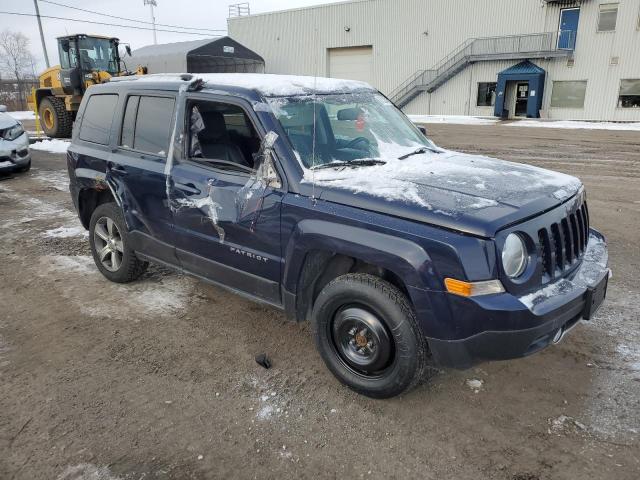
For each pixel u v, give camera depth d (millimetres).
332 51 36781
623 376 3301
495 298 2590
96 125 4785
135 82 4484
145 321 4184
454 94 32375
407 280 2717
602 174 10289
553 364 3461
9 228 6770
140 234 4359
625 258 5410
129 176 4281
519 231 2705
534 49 28750
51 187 9250
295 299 3301
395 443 2762
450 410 3025
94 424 2930
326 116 3723
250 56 31938
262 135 3367
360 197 2951
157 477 2543
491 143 15945
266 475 2557
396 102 34562
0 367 3533
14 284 4957
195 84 3840
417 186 3053
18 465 2623
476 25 30516
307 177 3219
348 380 3160
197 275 4031
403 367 2881
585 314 2957
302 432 2857
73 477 2543
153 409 3061
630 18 25859
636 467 2545
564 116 28703
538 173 3566
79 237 6379
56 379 3383
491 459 2631
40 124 18609
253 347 3770
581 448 2686
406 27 33125
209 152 3752
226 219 3539
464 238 2604
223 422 2947
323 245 3014
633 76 26406
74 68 16234
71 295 4695
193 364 3549
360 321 3012
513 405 3055
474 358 2719
